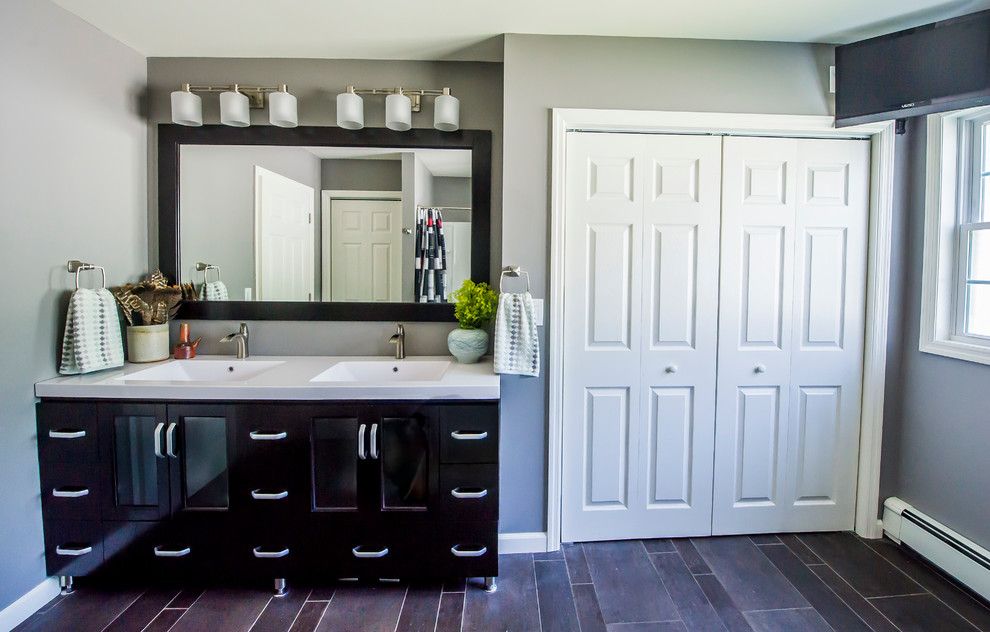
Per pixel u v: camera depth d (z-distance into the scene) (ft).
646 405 6.75
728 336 6.72
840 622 5.25
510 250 6.33
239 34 6.26
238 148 7.06
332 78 6.99
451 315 7.16
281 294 7.16
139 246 6.89
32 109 5.29
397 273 7.15
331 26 6.04
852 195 6.66
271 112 6.52
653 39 6.28
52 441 5.43
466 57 6.88
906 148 6.55
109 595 5.63
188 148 7.04
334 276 7.14
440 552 5.62
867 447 6.84
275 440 5.46
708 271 6.63
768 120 6.35
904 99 5.76
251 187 7.08
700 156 6.53
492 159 7.07
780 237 6.66
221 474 5.53
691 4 5.44
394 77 7.02
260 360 6.85
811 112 6.41
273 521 5.54
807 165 6.63
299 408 5.44
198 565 5.57
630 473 6.81
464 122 7.04
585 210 6.49
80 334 5.67
